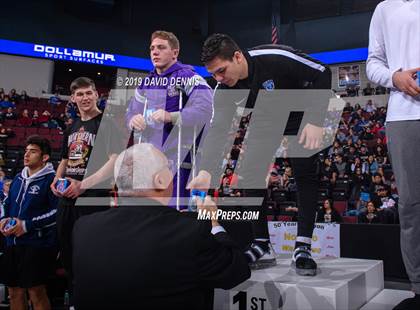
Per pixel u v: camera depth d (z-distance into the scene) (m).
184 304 1.15
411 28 1.43
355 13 14.48
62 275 3.59
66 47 14.20
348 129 11.62
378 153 9.29
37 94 13.91
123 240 1.19
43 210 2.81
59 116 12.94
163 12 15.57
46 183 2.84
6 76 13.65
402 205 1.40
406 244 1.40
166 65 2.33
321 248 4.04
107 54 14.62
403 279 3.58
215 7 15.77
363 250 3.82
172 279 1.14
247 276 1.29
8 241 2.79
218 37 1.74
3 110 12.01
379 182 7.21
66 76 15.72
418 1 1.44
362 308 1.70
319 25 14.89
